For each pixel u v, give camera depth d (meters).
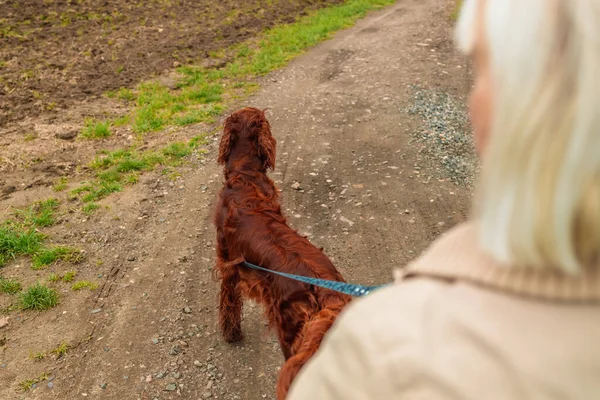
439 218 6.05
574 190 0.65
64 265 5.34
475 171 7.09
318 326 2.56
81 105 9.30
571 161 0.64
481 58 0.80
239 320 4.32
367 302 0.88
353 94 9.88
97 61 11.35
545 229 0.66
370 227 5.91
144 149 7.75
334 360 0.86
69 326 4.60
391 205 6.30
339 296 2.91
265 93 10.05
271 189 4.11
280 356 4.32
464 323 0.75
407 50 12.62
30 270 5.27
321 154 7.53
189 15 15.35
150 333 4.52
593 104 0.63
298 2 17.95
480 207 0.75
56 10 14.20
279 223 3.51
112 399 3.93
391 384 0.76
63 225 5.97
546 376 0.68
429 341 0.76
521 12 0.71
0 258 5.36
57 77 10.38
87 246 5.62
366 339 0.81
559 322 0.70
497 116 0.72
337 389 0.83
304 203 6.36
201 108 9.26
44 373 4.14
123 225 5.99
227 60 12.02
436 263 0.85
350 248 5.59
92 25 13.60
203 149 7.69
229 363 4.25
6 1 14.16
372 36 14.14
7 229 5.76
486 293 0.76
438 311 0.78
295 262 3.13
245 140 4.17
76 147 7.79
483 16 0.80
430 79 10.62
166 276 5.19
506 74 0.71
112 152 7.59
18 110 8.92
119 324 4.61
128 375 4.12
